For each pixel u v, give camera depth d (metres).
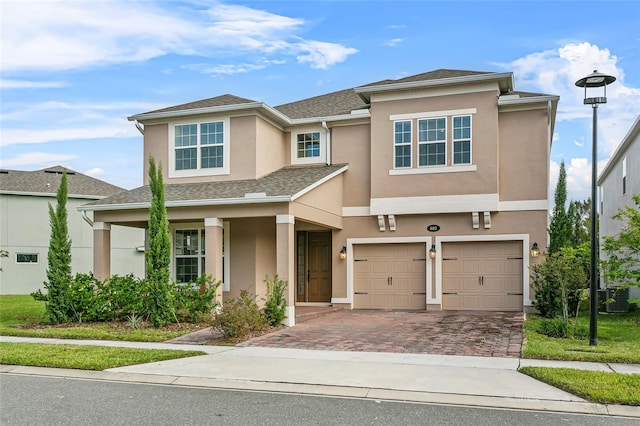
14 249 28.00
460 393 7.54
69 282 15.24
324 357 10.17
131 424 6.26
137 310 14.59
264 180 17.06
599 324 13.70
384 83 18.00
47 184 29.52
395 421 6.35
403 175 17.53
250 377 8.59
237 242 17.42
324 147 19.09
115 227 29.50
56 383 8.42
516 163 16.92
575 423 6.28
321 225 17.31
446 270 17.52
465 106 17.00
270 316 13.77
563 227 15.82
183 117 18.25
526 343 11.03
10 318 16.39
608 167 25.86
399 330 13.17
